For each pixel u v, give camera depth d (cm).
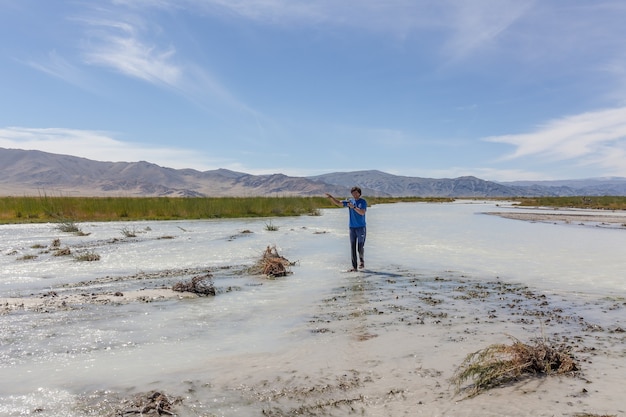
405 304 783
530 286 935
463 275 1067
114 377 461
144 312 731
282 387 434
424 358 509
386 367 484
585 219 3133
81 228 2423
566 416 361
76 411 382
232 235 2048
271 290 909
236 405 395
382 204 7188
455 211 4581
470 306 766
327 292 888
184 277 1047
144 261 1297
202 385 439
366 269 1160
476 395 410
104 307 762
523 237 1920
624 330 614
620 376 446
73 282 992
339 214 3991
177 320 683
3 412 380
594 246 1594
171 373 471
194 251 1510
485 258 1331
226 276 1068
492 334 599
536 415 364
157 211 3306
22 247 1628
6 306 759
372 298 833
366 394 416
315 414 378
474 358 497
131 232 2166
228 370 479
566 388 420
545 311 727
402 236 1989
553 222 2869
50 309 744
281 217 3509
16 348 550
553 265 1194
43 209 3112
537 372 463
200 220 3122
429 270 1140
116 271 1138
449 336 592
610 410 370
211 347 559
